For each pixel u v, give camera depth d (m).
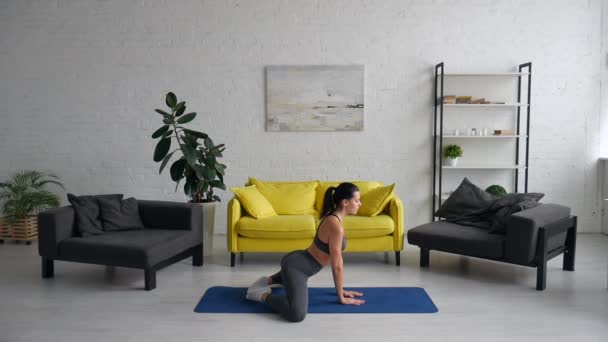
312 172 5.59
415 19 5.45
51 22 5.48
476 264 4.30
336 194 3.12
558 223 3.75
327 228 3.08
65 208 3.90
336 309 3.13
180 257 4.02
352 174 5.60
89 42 5.50
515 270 4.09
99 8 5.46
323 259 3.13
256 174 5.60
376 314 3.06
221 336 2.73
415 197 5.61
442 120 5.25
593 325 2.88
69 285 3.69
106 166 5.61
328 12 5.45
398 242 4.25
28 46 5.52
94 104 5.55
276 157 5.59
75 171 5.62
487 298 3.37
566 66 5.46
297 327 2.86
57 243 3.73
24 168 5.64
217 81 5.51
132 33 5.48
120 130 5.57
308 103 5.52
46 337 2.72
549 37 5.44
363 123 5.53
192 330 2.82
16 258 4.48
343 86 5.50
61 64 5.53
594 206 5.59
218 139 5.57
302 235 4.18
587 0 5.40
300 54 5.48
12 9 5.48
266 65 5.49
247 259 4.53
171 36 5.48
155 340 2.68
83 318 3.01
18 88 5.56
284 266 3.10
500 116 5.54
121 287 3.64
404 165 5.58
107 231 4.04
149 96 5.53
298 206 4.68
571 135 5.53
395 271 4.08
